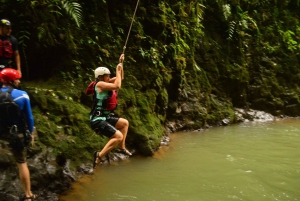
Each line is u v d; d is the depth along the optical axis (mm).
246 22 10188
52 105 5473
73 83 6094
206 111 8836
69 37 6125
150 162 5957
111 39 6754
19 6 5555
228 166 5859
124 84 6688
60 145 5148
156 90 7316
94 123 4383
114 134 4359
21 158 3848
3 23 4641
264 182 5195
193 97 8641
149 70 7113
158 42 7477
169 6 8125
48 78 6086
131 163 5863
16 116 3705
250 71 10352
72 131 5516
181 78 8055
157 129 6840
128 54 6930
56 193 4562
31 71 6074
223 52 9883
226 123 9125
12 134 3707
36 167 4488
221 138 7738
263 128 8859
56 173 4641
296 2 12086
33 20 5645
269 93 10289
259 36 10719
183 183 5109
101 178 5168
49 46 5895
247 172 5590
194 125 8438
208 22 9961
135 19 7148
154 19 7324
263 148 7004
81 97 6137
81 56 6336
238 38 10133
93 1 6590
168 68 7816
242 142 7438
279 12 11836
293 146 7207
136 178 5227
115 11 7016
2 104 3654
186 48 8578
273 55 10914
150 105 6992
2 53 4688
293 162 6156
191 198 4625
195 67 8906
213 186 5023
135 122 6383
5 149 4328
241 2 10742
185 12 8789
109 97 4410
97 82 4480
